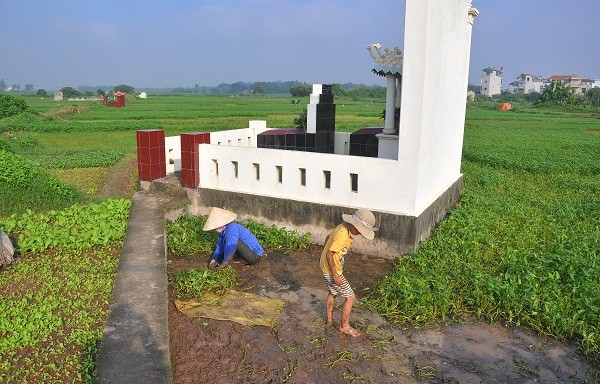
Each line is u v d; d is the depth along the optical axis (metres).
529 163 21.33
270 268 8.15
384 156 11.07
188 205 10.84
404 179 8.51
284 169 9.60
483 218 10.67
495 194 14.62
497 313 6.53
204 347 5.56
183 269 7.98
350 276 7.97
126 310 5.96
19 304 6.32
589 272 7.40
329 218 9.20
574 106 88.62
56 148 25.86
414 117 8.23
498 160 22.44
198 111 65.25
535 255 8.34
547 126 50.69
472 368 5.45
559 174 19.70
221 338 5.77
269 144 14.02
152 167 11.48
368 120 49.62
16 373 4.83
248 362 5.30
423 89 8.09
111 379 4.55
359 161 8.80
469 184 16.48
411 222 8.48
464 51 11.91
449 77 10.45
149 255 7.78
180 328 5.95
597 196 15.16
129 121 45.47
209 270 7.57
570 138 37.22
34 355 5.20
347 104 97.75
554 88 98.38
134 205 10.45
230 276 7.48
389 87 10.86
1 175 11.90
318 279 7.72
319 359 5.46
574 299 6.66
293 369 5.20
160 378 4.59
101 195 13.89
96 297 6.69
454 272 7.57
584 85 183.38
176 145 13.56
